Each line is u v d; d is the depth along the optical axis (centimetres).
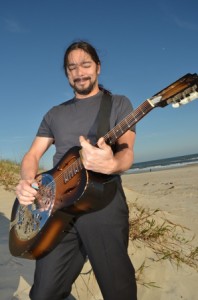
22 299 283
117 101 243
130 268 224
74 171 224
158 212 586
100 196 216
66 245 239
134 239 421
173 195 871
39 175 253
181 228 522
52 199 235
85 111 247
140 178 1867
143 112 203
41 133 273
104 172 204
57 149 256
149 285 345
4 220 442
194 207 662
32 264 334
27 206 256
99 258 221
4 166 732
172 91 193
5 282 304
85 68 247
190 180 1308
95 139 238
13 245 259
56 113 258
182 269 384
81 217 225
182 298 334
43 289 234
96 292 320
